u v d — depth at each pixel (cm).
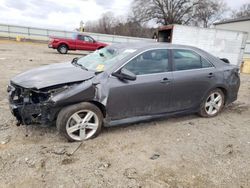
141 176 276
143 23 5091
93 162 298
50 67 409
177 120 454
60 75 353
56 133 367
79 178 266
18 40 2850
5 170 271
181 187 262
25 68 962
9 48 1936
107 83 346
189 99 430
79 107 333
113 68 357
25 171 272
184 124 436
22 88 336
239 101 621
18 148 318
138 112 382
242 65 1516
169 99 406
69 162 295
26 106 325
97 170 282
